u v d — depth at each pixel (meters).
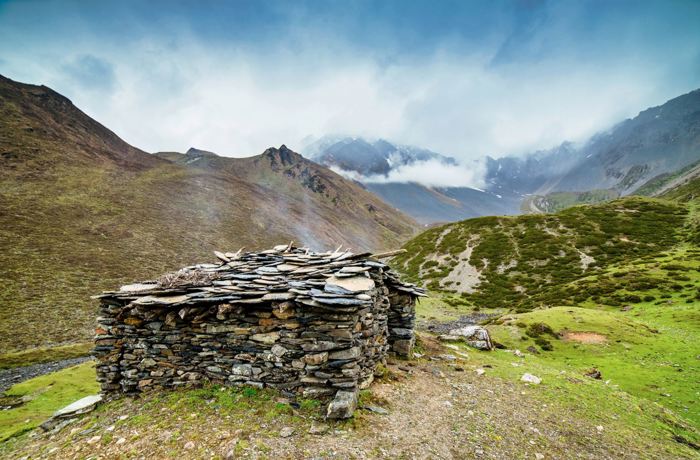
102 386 12.28
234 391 10.89
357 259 13.98
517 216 89.19
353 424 9.37
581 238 72.12
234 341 11.34
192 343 11.77
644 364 21.61
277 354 10.77
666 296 38.03
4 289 70.38
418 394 12.38
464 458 8.90
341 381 10.24
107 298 12.52
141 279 96.00
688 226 70.88
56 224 116.69
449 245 81.81
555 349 25.50
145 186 190.00
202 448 8.31
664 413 14.37
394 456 8.41
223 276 13.23
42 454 9.14
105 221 132.88
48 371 41.81
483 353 21.19
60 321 62.44
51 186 148.00
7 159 156.38
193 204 191.75
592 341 25.81
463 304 55.44
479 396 13.09
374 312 13.22
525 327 29.05
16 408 22.30
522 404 12.91
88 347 52.59
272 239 184.62
